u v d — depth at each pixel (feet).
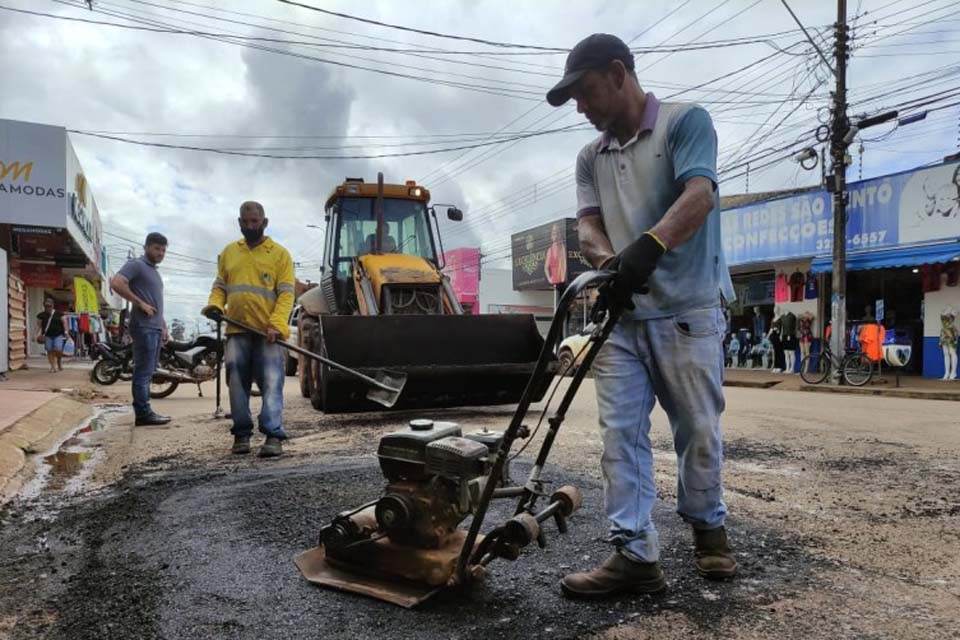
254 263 15.08
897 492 11.38
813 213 45.01
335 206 27.66
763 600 6.81
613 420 7.08
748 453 15.10
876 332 37.60
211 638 6.08
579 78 6.79
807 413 23.53
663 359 6.98
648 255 6.01
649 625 6.23
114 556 8.38
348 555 7.25
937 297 40.16
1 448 14.32
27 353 60.80
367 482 11.82
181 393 33.04
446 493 6.88
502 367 19.74
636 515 6.89
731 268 53.52
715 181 6.47
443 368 19.10
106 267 101.65
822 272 44.65
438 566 6.66
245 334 15.12
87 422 21.67
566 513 7.07
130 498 11.10
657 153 6.87
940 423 20.53
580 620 6.35
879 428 19.30
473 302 111.75
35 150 43.68
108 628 6.34
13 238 49.39
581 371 6.65
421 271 24.13
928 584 7.25
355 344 19.61
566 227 81.71
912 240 39.50
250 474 12.74
